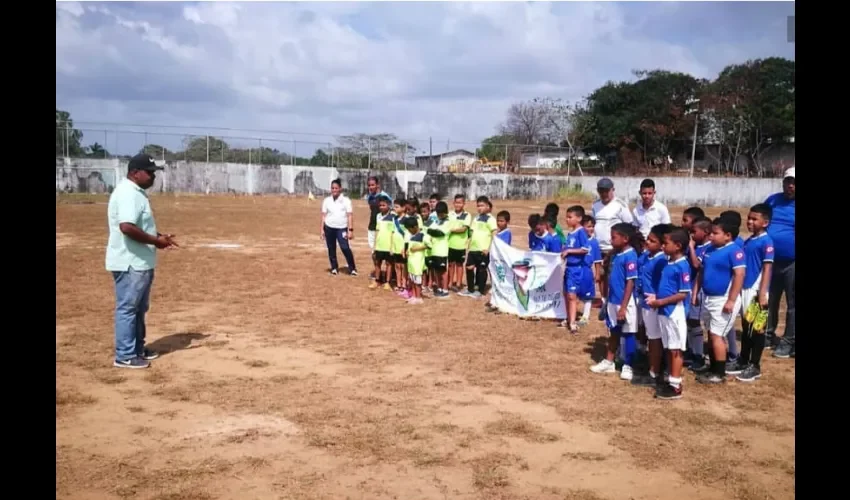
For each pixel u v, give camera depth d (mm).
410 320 10203
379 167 53156
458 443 5480
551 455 5297
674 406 6551
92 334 8859
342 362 7828
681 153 55312
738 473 5027
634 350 7363
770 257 7531
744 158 52500
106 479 4754
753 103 49938
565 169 55656
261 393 6672
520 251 10594
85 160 45500
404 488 4680
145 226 7488
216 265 15523
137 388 6793
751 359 7531
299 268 15398
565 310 10125
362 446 5379
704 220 7805
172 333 9141
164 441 5461
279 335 9109
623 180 49125
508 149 55750
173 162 47750
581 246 9492
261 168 49688
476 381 7180
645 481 4875
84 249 17531
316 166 51438
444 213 12406
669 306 6707
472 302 11852
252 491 4609
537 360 8078
